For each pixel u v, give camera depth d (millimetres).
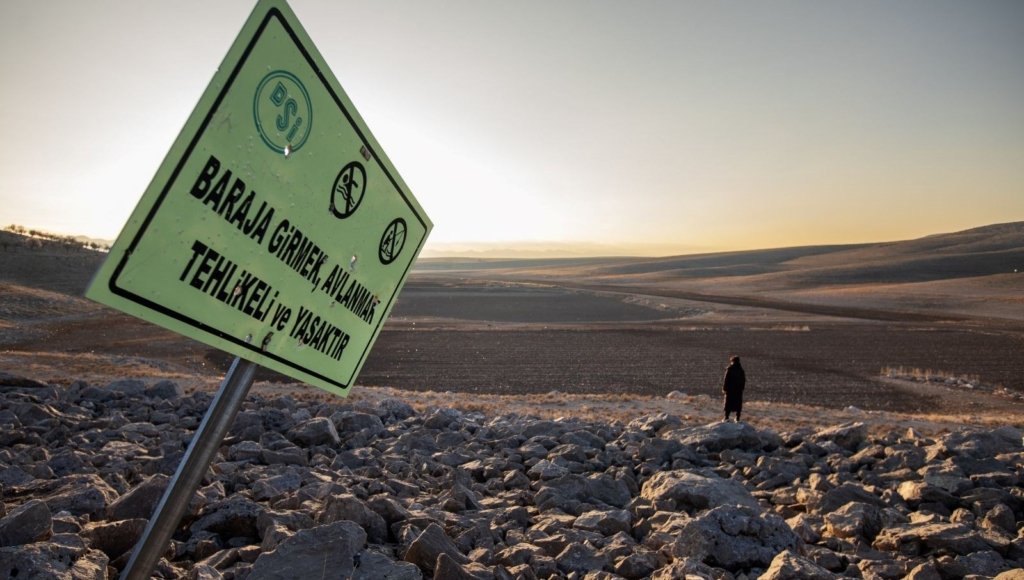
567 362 41656
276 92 1928
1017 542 6262
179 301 1798
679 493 7227
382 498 5965
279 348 2262
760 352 47781
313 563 4277
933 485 8188
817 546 6617
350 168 2373
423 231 3014
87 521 5285
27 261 91250
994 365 42438
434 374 36625
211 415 2053
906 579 5613
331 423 10352
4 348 39406
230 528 5469
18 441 8562
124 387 13766
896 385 34594
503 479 8523
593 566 5328
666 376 36812
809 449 10953
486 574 4703
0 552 3742
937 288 126312
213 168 1799
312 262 2326
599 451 10023
